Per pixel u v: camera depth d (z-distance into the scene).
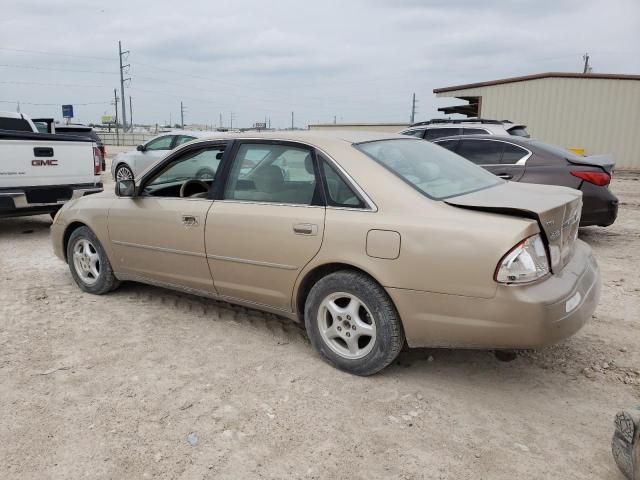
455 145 7.82
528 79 20.33
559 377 3.51
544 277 2.94
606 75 19.36
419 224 3.10
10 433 2.88
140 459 2.68
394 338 3.29
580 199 3.54
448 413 3.09
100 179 8.50
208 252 4.05
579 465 2.64
